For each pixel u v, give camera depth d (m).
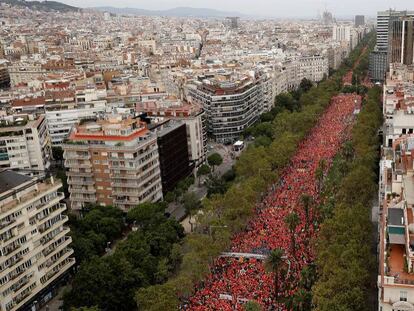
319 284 189.62
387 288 154.25
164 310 190.88
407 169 193.88
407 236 158.12
